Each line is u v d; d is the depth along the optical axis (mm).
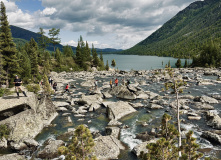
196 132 15211
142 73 67812
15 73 37562
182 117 19156
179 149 8008
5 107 15383
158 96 27672
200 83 38562
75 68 97188
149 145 7883
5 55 35469
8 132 13938
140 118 19641
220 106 22547
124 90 30250
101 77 62000
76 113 22156
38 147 13414
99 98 27750
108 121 19219
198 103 23391
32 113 16453
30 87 30750
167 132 9078
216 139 13141
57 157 11969
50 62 84375
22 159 11258
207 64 98562
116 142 13250
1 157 10922
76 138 7918
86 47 117562
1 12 35094
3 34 35156
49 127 17562
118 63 183875
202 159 11094
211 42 111125
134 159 11477
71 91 36312
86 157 7770
